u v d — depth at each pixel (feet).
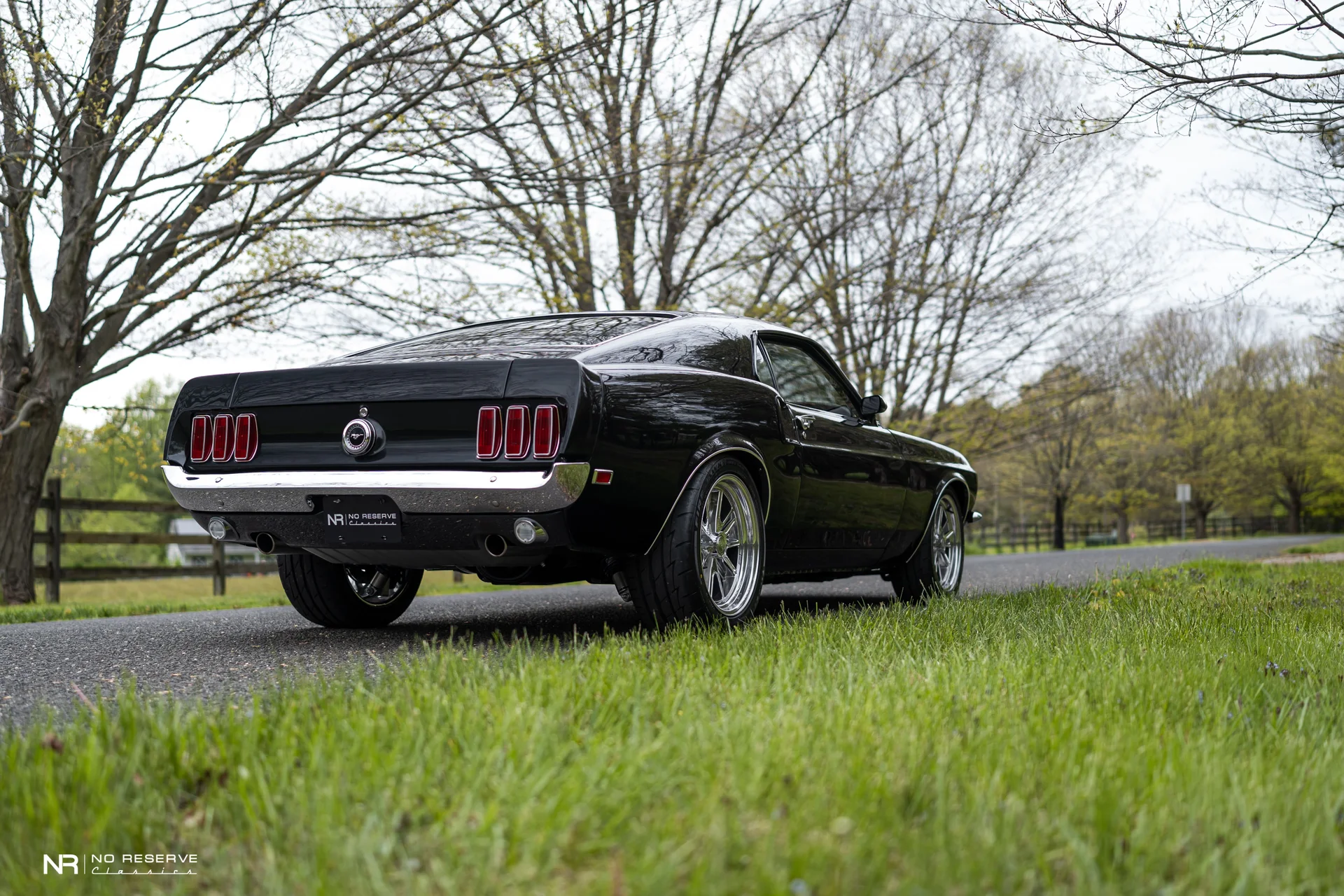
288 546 13.47
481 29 29.58
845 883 4.49
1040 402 56.80
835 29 36.29
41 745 6.70
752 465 14.29
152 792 5.90
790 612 18.69
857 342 46.42
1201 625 13.79
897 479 18.35
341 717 7.27
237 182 31.01
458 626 16.31
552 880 4.69
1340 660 11.21
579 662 9.18
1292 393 176.65
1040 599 17.44
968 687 8.43
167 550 175.63
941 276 48.24
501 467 11.62
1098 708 8.00
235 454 13.12
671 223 39.14
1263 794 5.87
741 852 4.85
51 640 14.47
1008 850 4.90
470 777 5.85
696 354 14.20
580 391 11.53
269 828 5.38
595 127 35.73
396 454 12.16
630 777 5.80
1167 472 165.17
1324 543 70.08
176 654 12.88
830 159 45.32
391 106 30.48
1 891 4.74
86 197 34.50
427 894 4.48
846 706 7.36
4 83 28.60
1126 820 5.42
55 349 34.83
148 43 30.32
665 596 13.02
